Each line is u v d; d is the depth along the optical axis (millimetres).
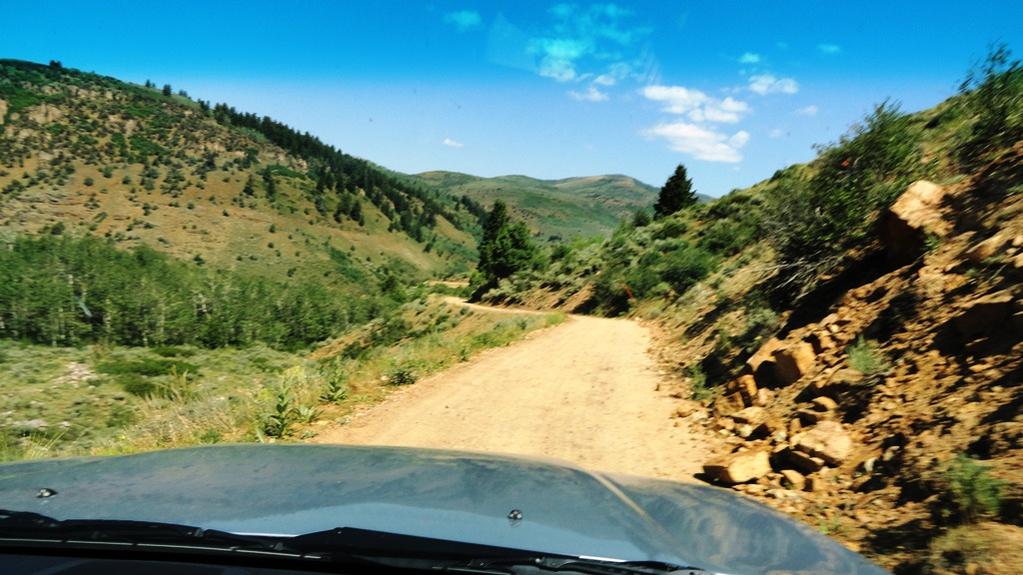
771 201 13367
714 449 7559
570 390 12109
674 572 1302
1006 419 4785
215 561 1307
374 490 1704
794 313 11070
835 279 11102
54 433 36375
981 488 4023
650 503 1937
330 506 1520
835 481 5504
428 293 128625
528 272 76562
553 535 1433
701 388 10695
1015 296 6141
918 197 9930
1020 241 7125
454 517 1499
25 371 58656
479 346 19562
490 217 113938
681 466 7078
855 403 6707
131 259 140625
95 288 109875
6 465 2025
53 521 1312
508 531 1435
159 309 104875
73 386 52938
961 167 10953
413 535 1297
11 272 106688
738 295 16797
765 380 9086
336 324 139625
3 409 42719
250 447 2342
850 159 12219
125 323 101000
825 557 1490
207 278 137250
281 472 1902
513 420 9586
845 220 11445
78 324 96312
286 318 130750
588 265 59406
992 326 6168
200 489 1665
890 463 5254
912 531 4164
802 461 6023
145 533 1276
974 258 7586
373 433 8852
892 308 8062
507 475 2018
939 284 7746
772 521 1809
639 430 8859
